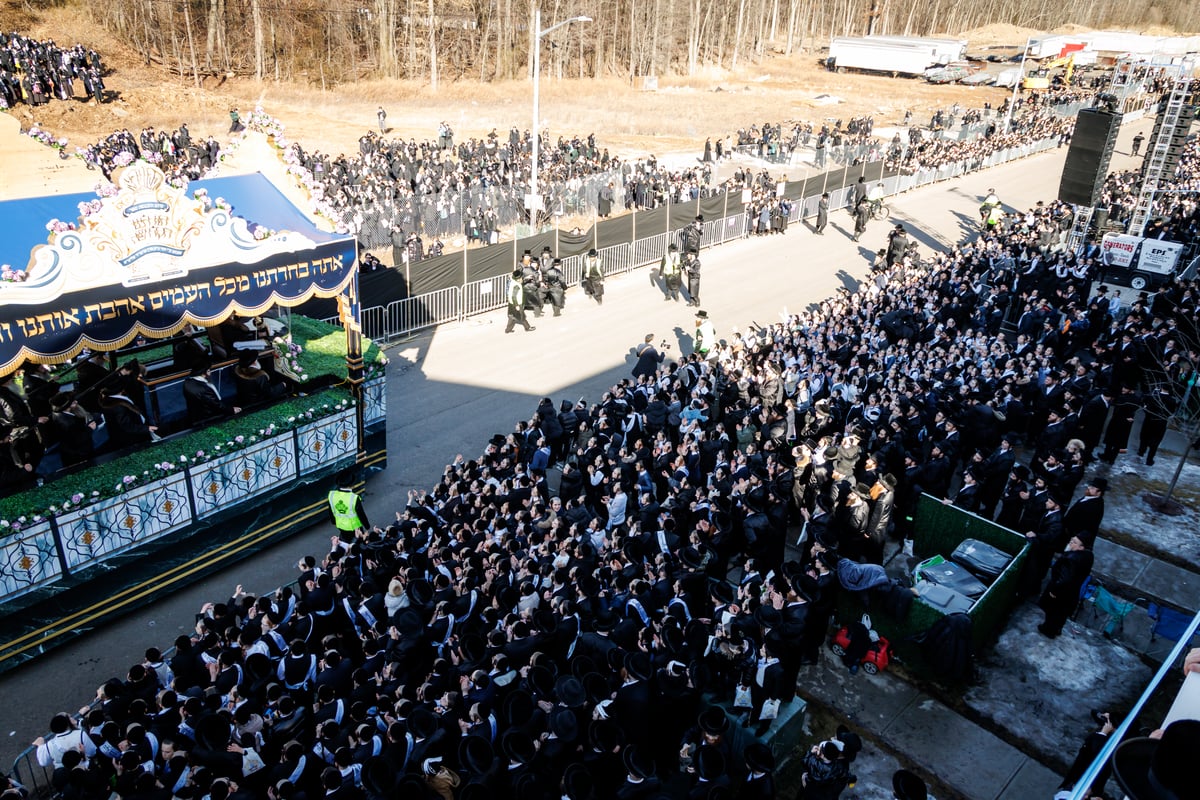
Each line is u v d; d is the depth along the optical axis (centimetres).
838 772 887
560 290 2567
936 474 1457
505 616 1060
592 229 2841
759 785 865
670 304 2720
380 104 5641
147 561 1305
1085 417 1748
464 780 826
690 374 1917
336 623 1124
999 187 4353
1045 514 1341
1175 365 1870
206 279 1327
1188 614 1317
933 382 1783
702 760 825
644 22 7444
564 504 1486
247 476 1415
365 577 1199
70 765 855
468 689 912
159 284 1270
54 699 1142
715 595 1128
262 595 1366
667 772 1002
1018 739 1119
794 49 9688
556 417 1662
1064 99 6097
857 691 1191
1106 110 2734
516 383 2125
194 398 1409
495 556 1166
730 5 8569
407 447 1809
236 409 1461
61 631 1223
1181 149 2927
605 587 1137
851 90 7456
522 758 812
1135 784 349
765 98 6888
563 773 830
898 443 1509
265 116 1630
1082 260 2725
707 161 4384
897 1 11356
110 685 949
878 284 2592
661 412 1684
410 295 2348
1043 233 2952
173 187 1258
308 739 912
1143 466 1816
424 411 1966
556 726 840
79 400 1309
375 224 2998
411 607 1073
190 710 895
